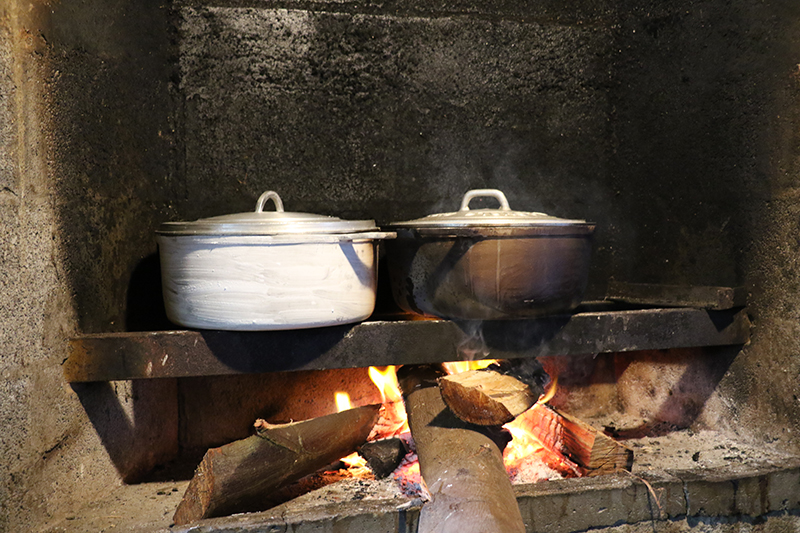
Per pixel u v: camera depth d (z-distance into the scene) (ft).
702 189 6.05
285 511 4.49
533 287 4.83
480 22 6.57
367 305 4.99
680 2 6.17
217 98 6.13
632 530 4.83
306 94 6.29
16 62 4.18
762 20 5.41
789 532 5.13
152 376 4.77
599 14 6.82
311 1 6.22
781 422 5.41
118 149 5.41
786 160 5.28
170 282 4.87
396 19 6.40
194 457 6.35
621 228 6.99
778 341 5.42
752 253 5.61
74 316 4.83
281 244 4.49
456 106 6.61
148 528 4.48
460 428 4.94
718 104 5.83
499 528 3.88
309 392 6.57
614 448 5.05
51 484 4.52
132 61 5.57
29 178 4.30
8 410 4.07
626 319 5.45
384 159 6.50
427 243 4.95
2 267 4.02
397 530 4.46
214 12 6.05
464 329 5.16
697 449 5.77
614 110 6.97
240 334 4.84
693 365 6.32
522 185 6.82
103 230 5.23
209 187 6.17
